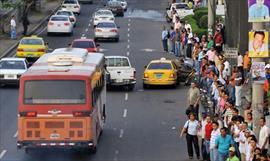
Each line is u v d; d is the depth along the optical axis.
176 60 87.44
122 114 67.12
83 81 49.25
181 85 82.19
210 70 67.12
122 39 117.69
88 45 92.38
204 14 118.12
